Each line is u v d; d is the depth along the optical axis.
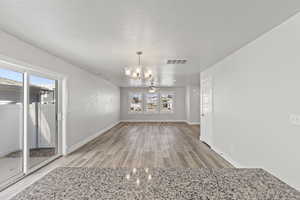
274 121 2.59
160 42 3.19
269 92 2.70
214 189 0.97
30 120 3.50
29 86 3.47
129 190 0.95
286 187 1.00
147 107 12.27
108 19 2.33
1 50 2.69
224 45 3.36
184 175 1.15
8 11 2.11
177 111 12.16
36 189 0.96
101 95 7.73
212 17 2.28
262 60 2.86
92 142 6.07
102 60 4.50
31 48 3.32
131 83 9.87
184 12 2.15
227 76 4.16
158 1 1.92
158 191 0.95
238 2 1.94
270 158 2.68
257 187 1.00
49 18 2.30
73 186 1.00
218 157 4.41
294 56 2.23
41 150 3.80
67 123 4.70
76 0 1.89
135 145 5.64
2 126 2.91
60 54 3.96
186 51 3.74
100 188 0.98
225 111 4.27
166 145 5.63
